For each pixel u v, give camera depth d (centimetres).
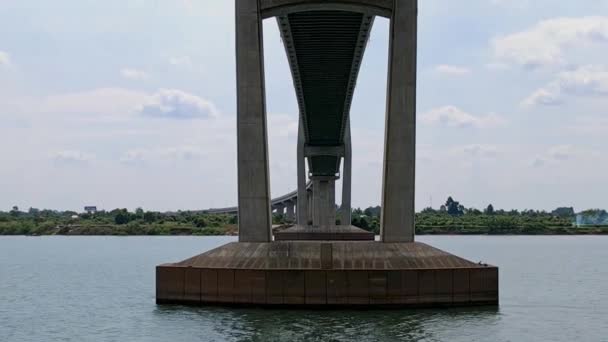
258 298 4175
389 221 4562
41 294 6172
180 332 3684
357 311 4109
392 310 4138
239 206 4581
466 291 4241
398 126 4603
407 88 4609
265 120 4666
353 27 6219
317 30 6303
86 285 6925
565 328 4119
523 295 5838
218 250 4497
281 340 3450
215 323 3853
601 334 3959
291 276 4156
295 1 4659
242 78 4619
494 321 4009
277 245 4419
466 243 19950
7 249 16062
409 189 4581
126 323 4159
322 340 3431
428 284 4184
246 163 4594
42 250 15450
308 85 8600
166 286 4388
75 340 3838
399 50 4619
